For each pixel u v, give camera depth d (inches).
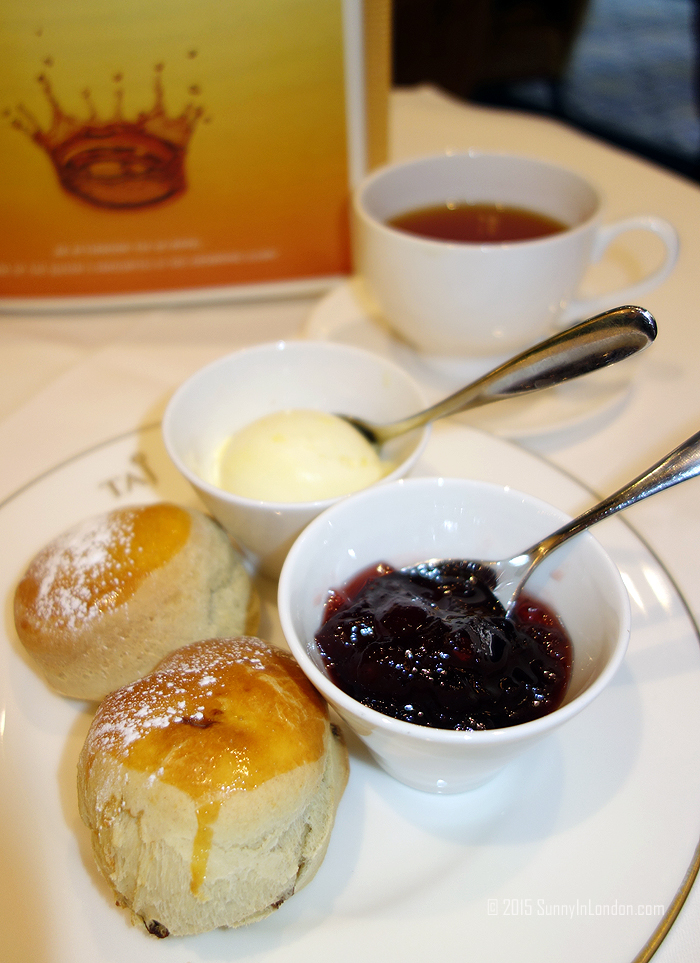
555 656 6.9
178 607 7.8
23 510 9.3
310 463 8.9
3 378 11.9
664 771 6.8
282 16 10.4
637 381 11.0
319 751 6.5
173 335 12.5
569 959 5.7
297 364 9.9
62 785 7.1
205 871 5.9
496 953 5.8
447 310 10.4
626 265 13.2
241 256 12.7
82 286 12.8
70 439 10.7
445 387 11.3
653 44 39.1
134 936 6.0
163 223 12.1
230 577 8.4
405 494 7.6
